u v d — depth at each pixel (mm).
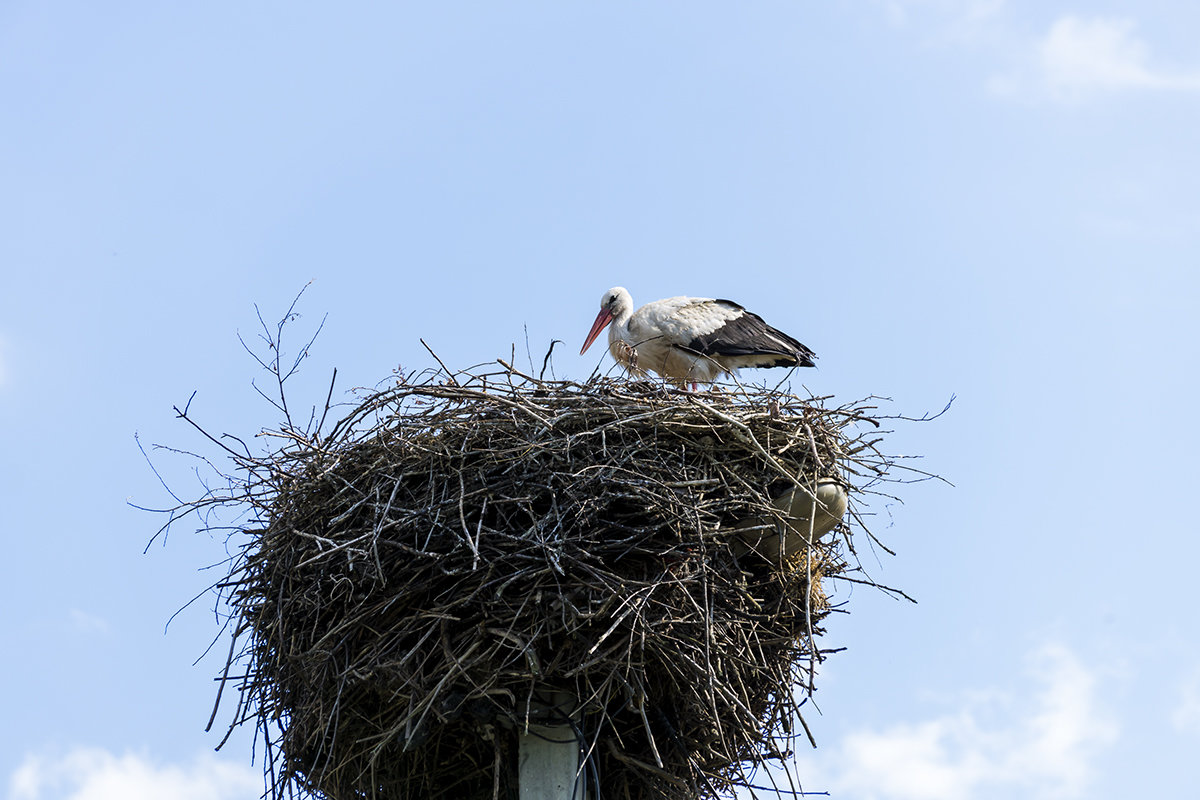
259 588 9859
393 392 9953
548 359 10109
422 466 9539
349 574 9289
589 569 8703
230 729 9477
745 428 9555
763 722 9859
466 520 9219
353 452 9852
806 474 9664
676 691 9398
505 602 8805
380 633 9055
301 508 9805
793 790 9000
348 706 9266
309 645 9477
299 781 9805
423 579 9109
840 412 10109
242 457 10250
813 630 10016
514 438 9523
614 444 9539
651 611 8867
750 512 9539
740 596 9445
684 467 9430
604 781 9719
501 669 8688
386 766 9719
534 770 8906
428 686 8797
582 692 9008
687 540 9141
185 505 10047
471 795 9883
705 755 9766
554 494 9047
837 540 10328
